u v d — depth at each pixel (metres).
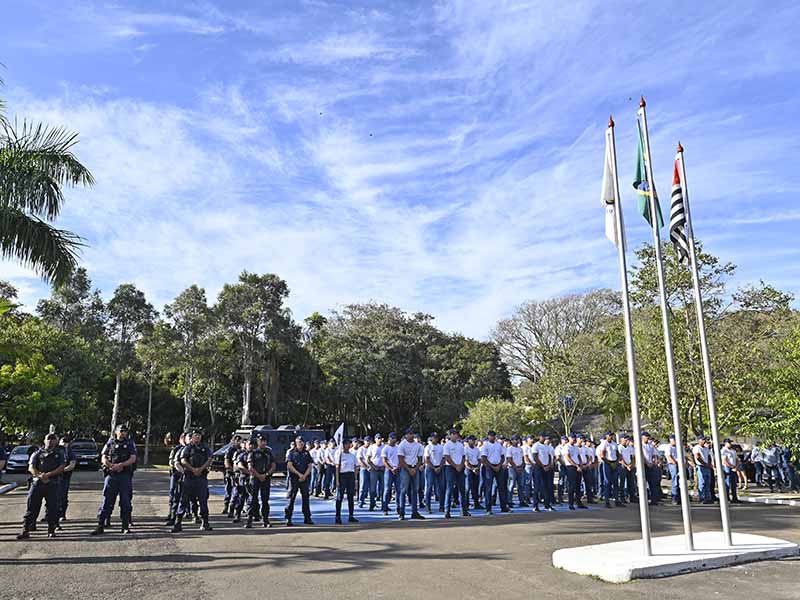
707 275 23.45
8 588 7.46
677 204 11.26
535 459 16.80
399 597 7.07
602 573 8.08
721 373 22.31
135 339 49.34
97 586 7.57
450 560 9.27
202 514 12.40
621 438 19.27
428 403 53.59
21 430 33.72
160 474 33.50
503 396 54.44
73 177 15.81
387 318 55.50
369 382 50.12
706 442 19.31
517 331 54.38
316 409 52.75
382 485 16.58
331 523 13.86
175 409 57.25
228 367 45.94
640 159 10.51
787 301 23.08
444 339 57.53
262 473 13.20
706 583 7.77
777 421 18.81
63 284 15.85
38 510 11.41
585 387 31.55
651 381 23.44
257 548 10.27
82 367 39.91
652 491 18.92
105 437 57.75
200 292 45.53
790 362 19.17
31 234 14.79
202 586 7.57
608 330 29.91
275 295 46.50
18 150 15.39
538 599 7.01
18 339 35.03
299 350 47.59
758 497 20.22
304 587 7.54
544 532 12.32
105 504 11.88
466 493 15.59
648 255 24.14
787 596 7.11
